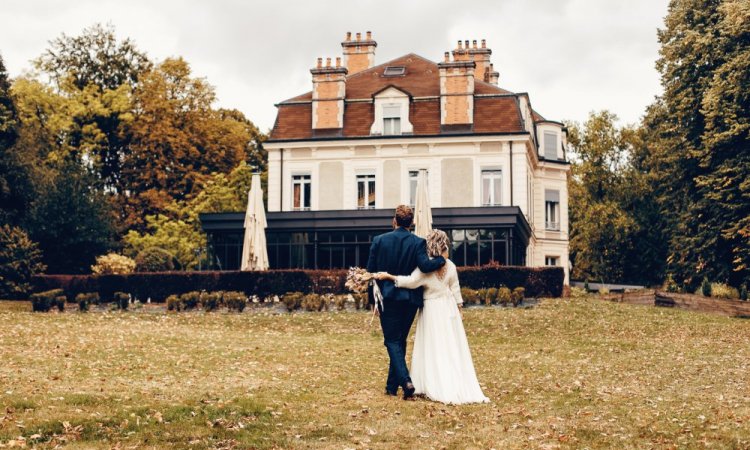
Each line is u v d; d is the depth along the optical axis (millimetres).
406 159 42500
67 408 9984
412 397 10867
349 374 14391
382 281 10914
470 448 8359
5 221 38844
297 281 32094
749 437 9062
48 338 19203
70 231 40125
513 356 19078
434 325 11008
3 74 41656
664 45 42562
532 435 8992
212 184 51344
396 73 46031
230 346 19109
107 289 33125
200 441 8531
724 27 37375
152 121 53750
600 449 8469
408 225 11203
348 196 42656
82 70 57000
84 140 53531
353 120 43531
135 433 8859
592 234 57875
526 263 43844
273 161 43375
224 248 39250
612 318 27156
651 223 58719
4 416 9352
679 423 9891
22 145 41938
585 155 61125
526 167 42094
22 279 36562
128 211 53156
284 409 10250
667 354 19609
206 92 56094
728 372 15656
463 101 42750
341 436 8797
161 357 16344
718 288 36312
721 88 35062
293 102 44500
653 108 51906
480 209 37250
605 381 14203
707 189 37344
